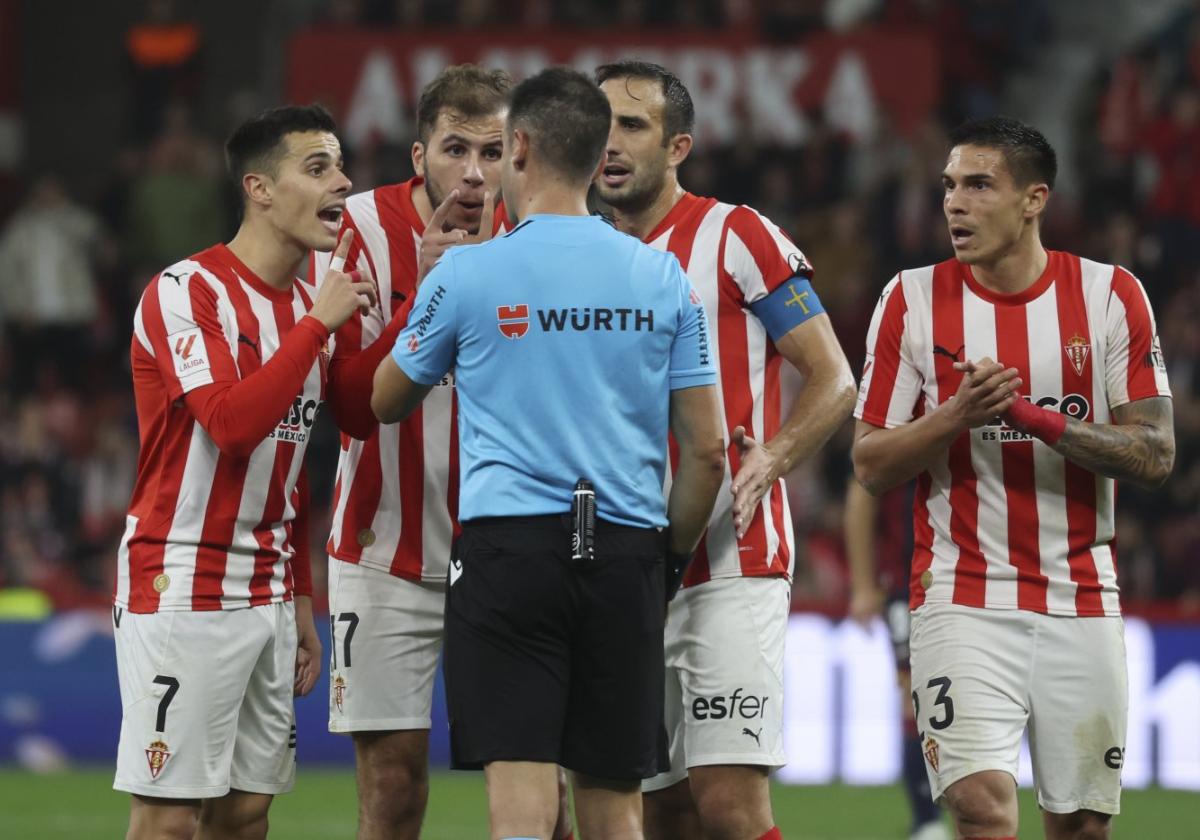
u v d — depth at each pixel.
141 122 54.41
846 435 45.31
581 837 16.38
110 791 33.78
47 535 45.97
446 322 15.95
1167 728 35.16
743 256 18.45
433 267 17.38
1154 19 60.38
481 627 15.77
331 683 19.72
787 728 36.06
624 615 15.88
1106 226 51.53
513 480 15.73
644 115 18.27
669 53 51.47
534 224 15.99
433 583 19.44
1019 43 58.50
